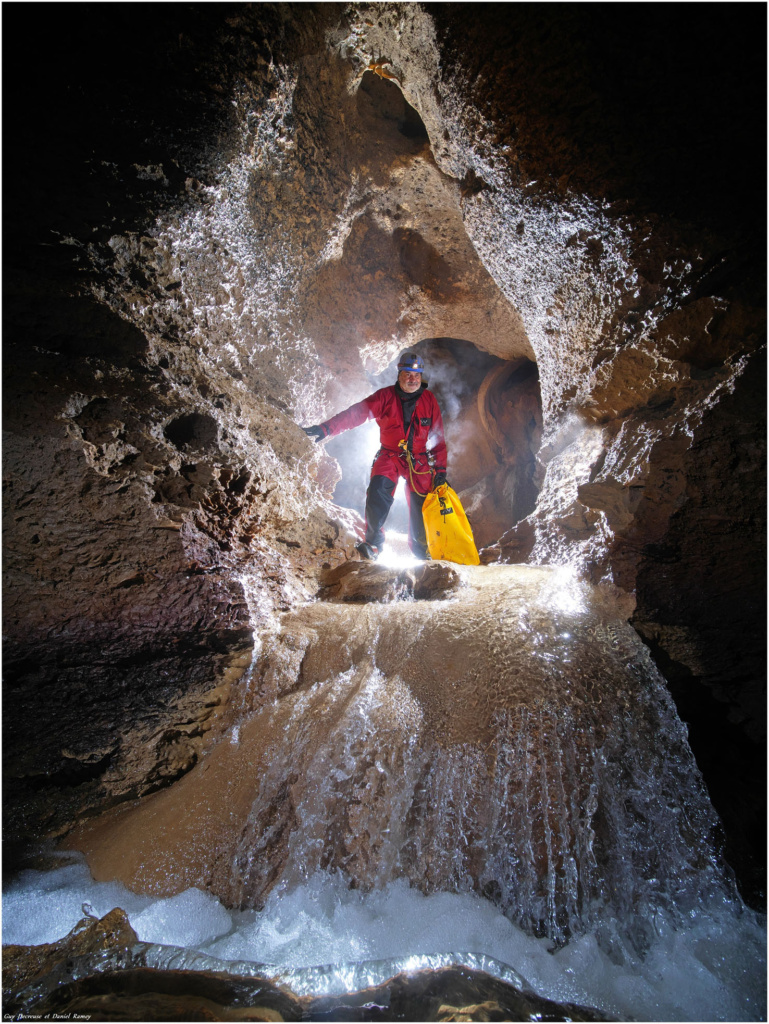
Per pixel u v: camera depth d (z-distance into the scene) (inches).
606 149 116.9
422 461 169.8
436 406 171.2
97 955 65.9
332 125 166.7
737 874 81.4
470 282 237.6
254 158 136.9
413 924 71.7
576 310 149.9
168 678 93.7
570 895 74.6
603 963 67.9
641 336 130.6
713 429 112.7
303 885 76.6
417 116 197.2
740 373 112.0
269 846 79.8
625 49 105.0
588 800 80.6
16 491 92.3
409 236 224.2
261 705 95.6
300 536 146.3
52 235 109.0
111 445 101.2
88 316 110.7
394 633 104.7
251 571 115.0
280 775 85.1
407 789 82.4
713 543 110.3
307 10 131.2
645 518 117.7
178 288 129.9
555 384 171.6
